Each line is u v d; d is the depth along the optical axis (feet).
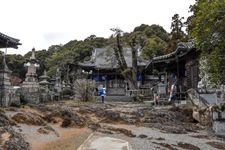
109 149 39.06
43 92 106.01
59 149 38.11
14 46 87.61
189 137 55.01
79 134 49.14
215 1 38.47
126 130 56.29
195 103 75.46
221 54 41.78
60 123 58.44
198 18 39.63
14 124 49.03
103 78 199.11
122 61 170.09
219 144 49.67
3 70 77.25
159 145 45.68
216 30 39.45
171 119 73.97
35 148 37.63
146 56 208.74
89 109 75.05
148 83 186.70
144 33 252.21
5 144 30.78
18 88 84.94
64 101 112.57
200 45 42.73
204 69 50.55
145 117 72.74
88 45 271.90
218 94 69.87
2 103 73.77
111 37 191.11
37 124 52.85
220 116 61.41
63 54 257.55
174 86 110.42
